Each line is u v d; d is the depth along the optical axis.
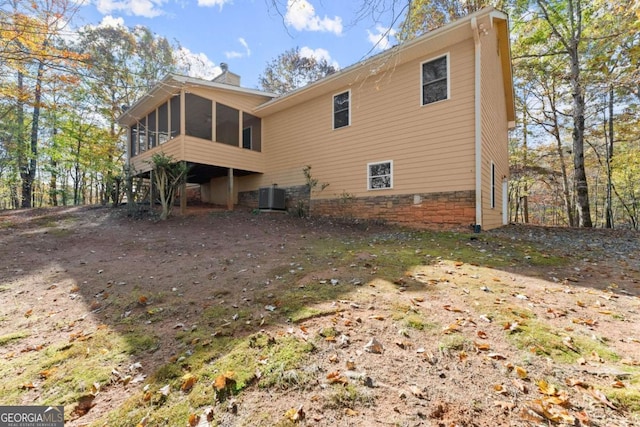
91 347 2.49
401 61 8.23
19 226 8.43
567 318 2.68
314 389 1.81
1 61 5.75
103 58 11.41
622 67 9.31
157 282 4.04
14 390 2.00
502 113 11.09
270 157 12.15
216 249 5.79
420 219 8.02
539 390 1.77
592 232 7.85
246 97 11.84
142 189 12.16
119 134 16.25
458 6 10.92
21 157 14.78
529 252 5.23
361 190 9.34
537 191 20.72
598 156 14.84
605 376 1.88
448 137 7.56
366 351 2.16
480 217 7.05
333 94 10.10
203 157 10.48
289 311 2.87
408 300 3.03
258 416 1.64
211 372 2.03
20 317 3.16
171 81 9.90
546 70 12.77
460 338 2.30
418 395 1.73
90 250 5.97
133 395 1.91
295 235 7.17
